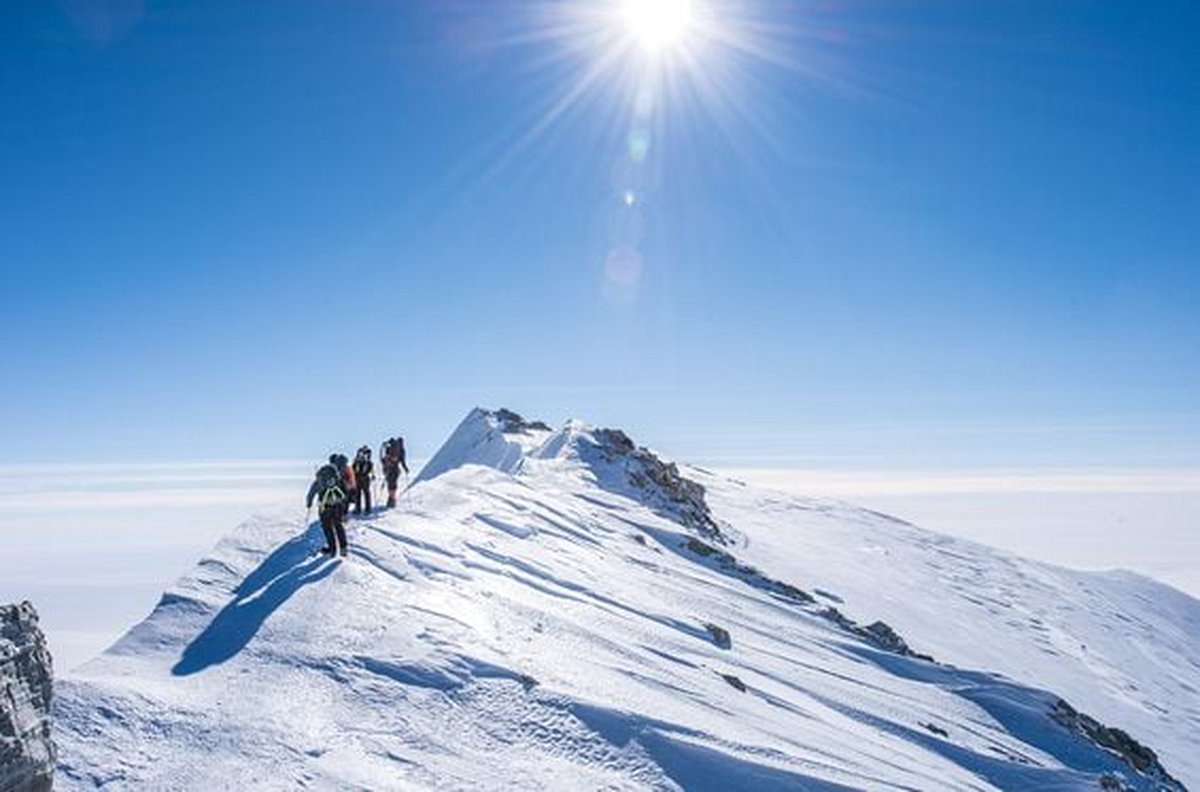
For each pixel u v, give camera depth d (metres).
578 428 53.03
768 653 24.44
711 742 12.98
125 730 10.51
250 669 12.87
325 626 14.58
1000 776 19.72
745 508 75.44
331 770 10.25
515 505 31.47
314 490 18.77
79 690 11.10
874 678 26.62
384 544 20.45
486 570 20.97
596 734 12.37
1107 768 26.05
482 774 10.82
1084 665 60.06
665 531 36.94
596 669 15.68
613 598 22.94
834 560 62.22
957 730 23.75
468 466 38.81
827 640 29.14
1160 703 57.06
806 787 12.36
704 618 25.64
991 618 64.81
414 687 12.76
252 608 15.77
